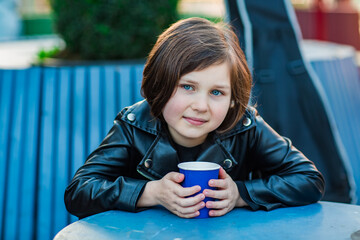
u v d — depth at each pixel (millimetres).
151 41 2602
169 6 2633
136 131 1416
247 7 2439
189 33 1242
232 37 1329
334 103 2902
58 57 2637
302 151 2488
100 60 2576
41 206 2217
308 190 1346
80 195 1319
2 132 2270
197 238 1083
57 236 1110
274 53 2473
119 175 1418
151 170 1369
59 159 2258
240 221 1198
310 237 1092
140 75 2393
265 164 1474
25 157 2254
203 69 1193
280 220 1208
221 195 1223
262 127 1486
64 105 2318
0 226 2191
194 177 1200
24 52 3197
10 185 2225
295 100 2479
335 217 1233
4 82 2342
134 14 2525
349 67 3232
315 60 2910
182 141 1395
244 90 1349
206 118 1232
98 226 1162
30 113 2303
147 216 1231
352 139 2996
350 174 2588
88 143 2287
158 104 1271
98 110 2328
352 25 6281
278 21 2477
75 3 2543
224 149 1413
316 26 5504
